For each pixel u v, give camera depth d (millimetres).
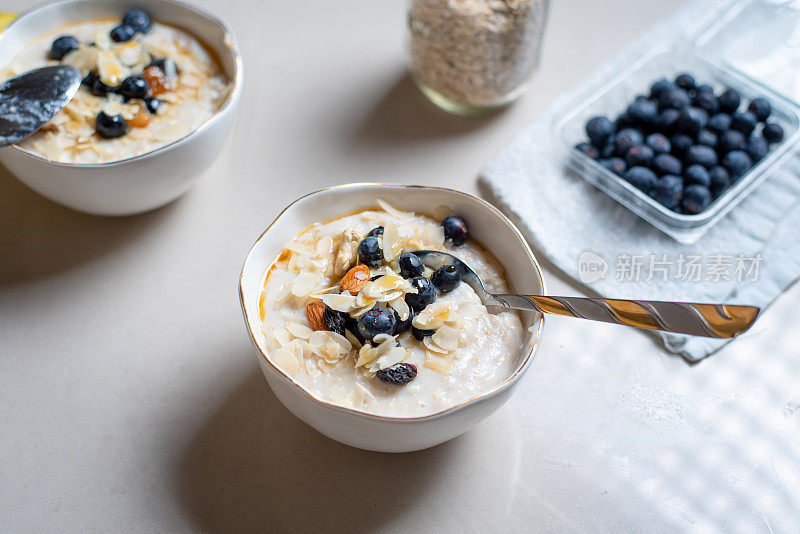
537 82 580
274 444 436
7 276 488
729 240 511
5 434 438
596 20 610
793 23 590
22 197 516
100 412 446
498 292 430
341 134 550
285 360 390
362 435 381
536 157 538
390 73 580
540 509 421
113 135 469
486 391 381
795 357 471
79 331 472
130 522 414
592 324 480
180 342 468
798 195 527
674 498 427
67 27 514
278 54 584
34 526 412
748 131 534
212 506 419
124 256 498
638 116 536
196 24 514
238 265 497
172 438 438
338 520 415
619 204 524
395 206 447
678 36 593
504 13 509
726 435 446
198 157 473
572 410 452
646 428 448
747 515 423
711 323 336
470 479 428
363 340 397
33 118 453
